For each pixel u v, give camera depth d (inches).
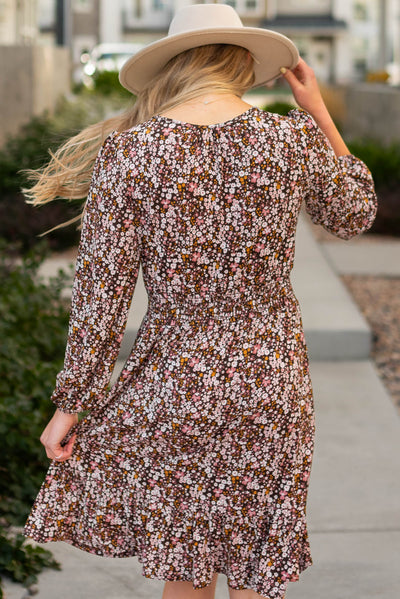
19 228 320.8
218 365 81.1
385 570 129.0
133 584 124.0
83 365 81.0
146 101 86.9
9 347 175.5
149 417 82.7
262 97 941.8
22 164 366.6
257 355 82.0
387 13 1289.4
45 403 156.3
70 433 86.3
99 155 80.6
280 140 80.8
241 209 79.5
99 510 87.5
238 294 82.0
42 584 122.8
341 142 94.6
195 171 78.7
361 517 145.4
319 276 293.7
